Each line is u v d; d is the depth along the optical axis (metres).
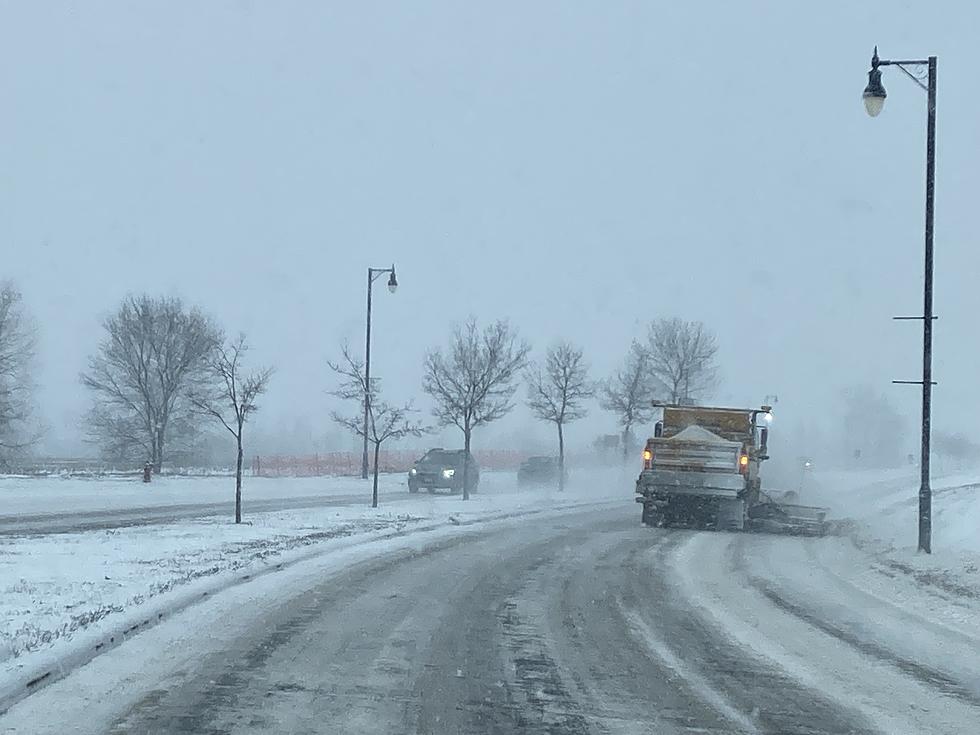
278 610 14.59
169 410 59.28
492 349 53.66
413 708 9.62
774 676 11.26
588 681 10.84
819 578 19.81
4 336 60.91
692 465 30.88
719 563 22.03
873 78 22.92
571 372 55.44
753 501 32.12
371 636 12.91
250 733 8.67
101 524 27.23
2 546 20.55
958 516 32.94
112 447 61.94
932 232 23.20
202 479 51.97
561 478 52.22
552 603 15.87
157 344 58.44
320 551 21.77
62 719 8.93
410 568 19.66
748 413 33.44
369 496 44.12
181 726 8.82
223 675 10.66
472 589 17.12
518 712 9.56
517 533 27.64
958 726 9.41
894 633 13.91
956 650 12.82
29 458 69.44
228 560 18.95
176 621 13.45
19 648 10.93
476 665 11.47
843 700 10.28
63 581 15.84
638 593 17.14
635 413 57.69
